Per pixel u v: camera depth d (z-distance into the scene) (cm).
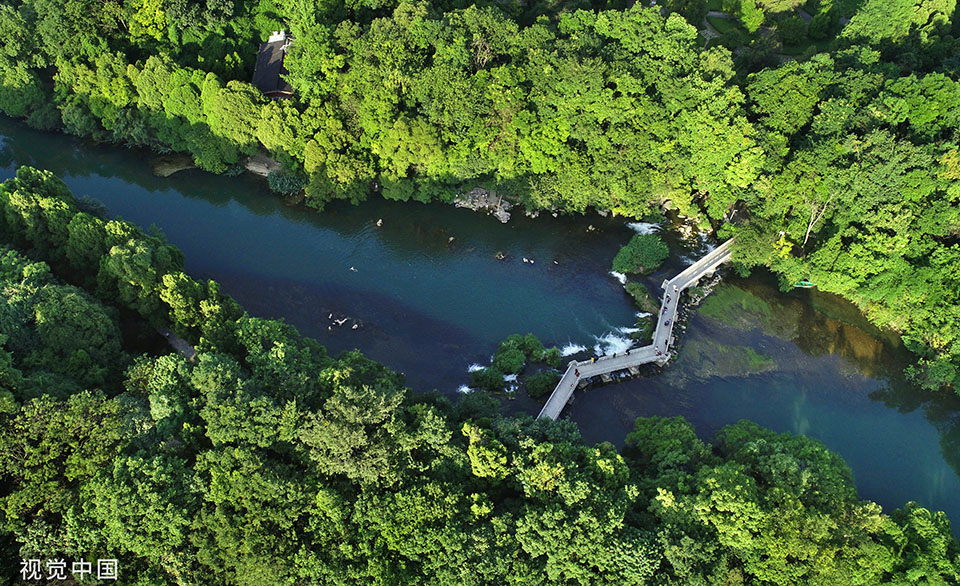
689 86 14012
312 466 8825
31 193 12581
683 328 13350
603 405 12138
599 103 14012
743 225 14138
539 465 8931
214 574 8188
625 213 15250
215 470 8412
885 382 12656
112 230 12138
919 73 15400
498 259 14838
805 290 14100
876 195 12619
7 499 8006
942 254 12381
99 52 16812
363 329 13275
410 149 14738
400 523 8425
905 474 11381
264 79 16988
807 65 13850
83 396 8750
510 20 14962
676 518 8844
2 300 10388
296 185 16000
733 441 10500
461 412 10288
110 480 8169
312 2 15612
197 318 11475
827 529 8619
